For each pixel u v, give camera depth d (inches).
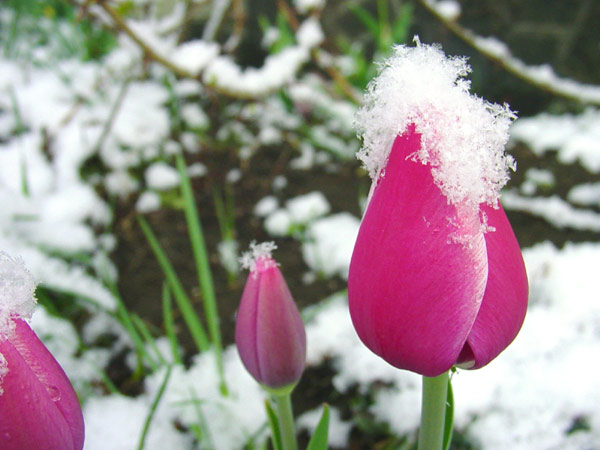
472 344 8.5
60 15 36.1
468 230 8.0
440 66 8.0
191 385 18.1
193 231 17.3
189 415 17.4
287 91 30.3
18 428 7.7
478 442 15.6
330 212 26.0
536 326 18.1
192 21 37.1
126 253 24.5
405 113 7.9
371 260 8.3
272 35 32.5
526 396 16.1
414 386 17.6
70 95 30.4
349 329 19.8
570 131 30.2
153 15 31.4
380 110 8.2
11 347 7.8
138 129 29.0
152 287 23.0
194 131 30.5
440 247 8.0
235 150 30.0
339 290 22.2
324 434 10.6
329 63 30.2
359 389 18.4
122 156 27.9
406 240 8.0
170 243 24.9
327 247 23.8
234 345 20.4
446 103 7.9
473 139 7.9
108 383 18.2
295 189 27.5
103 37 33.6
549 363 16.9
